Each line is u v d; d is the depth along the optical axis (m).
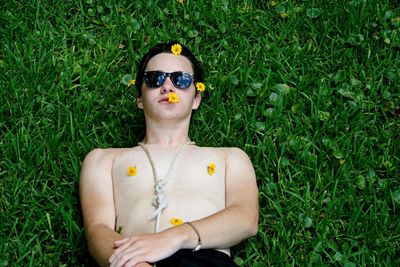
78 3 2.93
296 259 2.30
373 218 2.36
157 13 2.90
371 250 2.32
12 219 2.36
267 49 2.78
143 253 2.01
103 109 2.61
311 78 2.70
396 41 2.80
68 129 2.54
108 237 2.11
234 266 2.13
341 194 2.44
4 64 2.71
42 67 2.70
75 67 2.71
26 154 2.46
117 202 2.24
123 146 2.54
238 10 2.90
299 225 2.34
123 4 2.93
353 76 2.72
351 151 2.50
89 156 2.31
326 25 2.84
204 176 2.25
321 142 2.53
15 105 2.58
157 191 2.20
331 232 2.36
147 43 2.79
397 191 2.42
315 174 2.45
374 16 2.87
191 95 2.36
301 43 2.84
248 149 2.51
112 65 2.76
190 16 2.88
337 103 2.62
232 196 2.24
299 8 2.90
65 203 2.39
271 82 2.67
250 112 2.60
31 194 2.40
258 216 2.28
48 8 2.91
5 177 2.43
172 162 2.26
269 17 2.89
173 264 2.05
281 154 2.48
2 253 2.26
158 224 2.15
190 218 2.17
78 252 2.30
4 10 2.88
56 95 2.62
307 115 2.63
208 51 2.80
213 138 2.54
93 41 2.81
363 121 2.59
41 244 2.33
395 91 2.70
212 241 2.10
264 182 2.46
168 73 2.33
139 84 2.43
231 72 2.70
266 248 2.32
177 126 2.34
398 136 2.59
